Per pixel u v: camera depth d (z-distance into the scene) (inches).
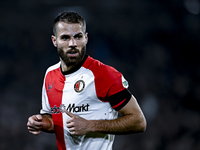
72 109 365.7
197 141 1635.1
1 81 1918.1
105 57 2156.7
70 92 368.2
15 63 2023.9
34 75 2012.8
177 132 1673.2
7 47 2052.2
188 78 2059.5
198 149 1599.4
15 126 1584.6
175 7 2167.8
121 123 349.4
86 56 376.5
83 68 368.5
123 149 1526.8
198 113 1825.8
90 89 357.7
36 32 2117.4
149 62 2117.4
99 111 362.9
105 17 2176.4
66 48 350.3
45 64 2071.9
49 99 390.6
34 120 360.2
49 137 1493.6
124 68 2121.1
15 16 2074.3
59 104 377.1
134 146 1545.3
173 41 2193.7
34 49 2089.1
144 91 1971.0
